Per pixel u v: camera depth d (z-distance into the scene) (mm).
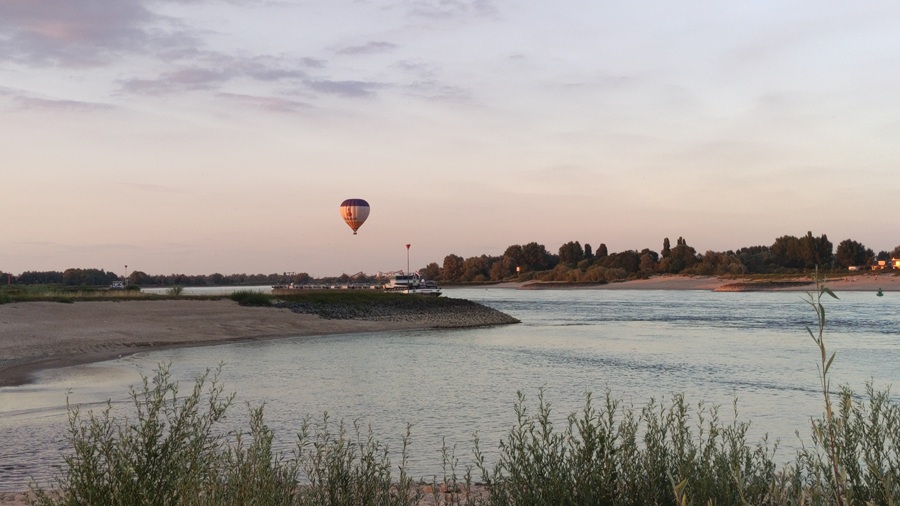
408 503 7355
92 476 5406
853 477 5723
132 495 5289
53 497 7516
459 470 14102
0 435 16516
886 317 79875
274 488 6195
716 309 104438
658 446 6914
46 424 17922
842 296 158375
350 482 7109
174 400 7500
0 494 10898
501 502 6664
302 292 78000
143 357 38031
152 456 5590
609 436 6809
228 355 40031
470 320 72875
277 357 39219
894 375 32125
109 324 49438
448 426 19438
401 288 128750
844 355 40906
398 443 16969
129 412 19625
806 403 24031
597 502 6270
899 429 6961
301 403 23188
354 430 18547
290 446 15625
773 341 50938
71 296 62781
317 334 57062
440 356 40531
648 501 6215
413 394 25656
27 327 44562
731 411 22359
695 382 29734
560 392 26547
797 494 5109
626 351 44000
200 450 6004
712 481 6102
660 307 113062
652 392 26797
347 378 30219
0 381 27422
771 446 16656
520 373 32500
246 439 15445
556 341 51812
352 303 71812
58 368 32156
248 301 66500
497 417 20828
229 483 6109
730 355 41375
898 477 5633
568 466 6543
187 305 61625
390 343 49656
